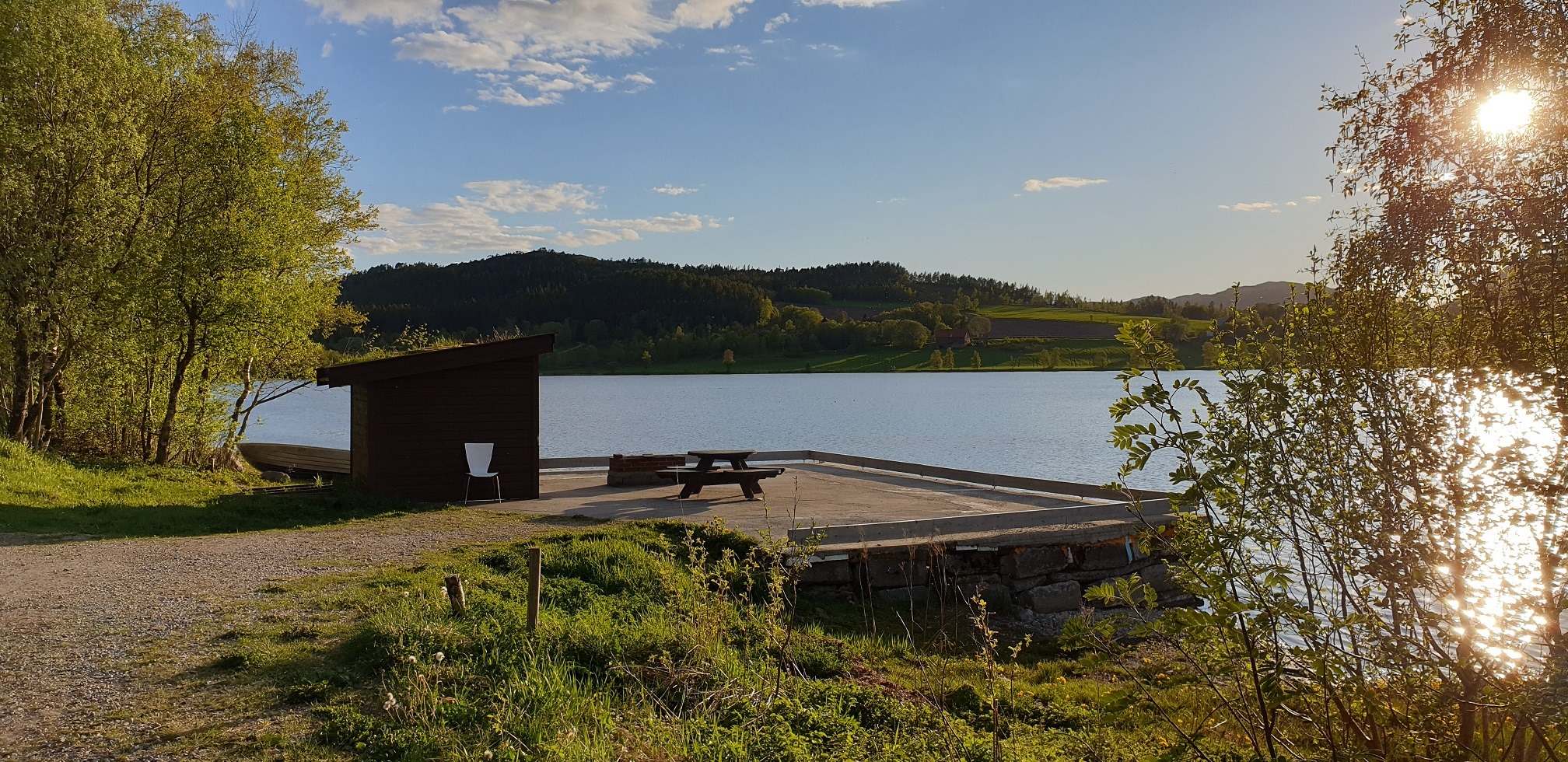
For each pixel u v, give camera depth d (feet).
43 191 61.16
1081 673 29.91
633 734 18.21
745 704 21.44
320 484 61.31
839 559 39.86
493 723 18.94
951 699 24.79
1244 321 14.10
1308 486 12.87
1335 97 13.93
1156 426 13.16
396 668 21.72
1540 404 11.07
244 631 25.22
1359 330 13.09
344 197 86.12
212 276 67.92
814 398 281.95
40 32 59.00
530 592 24.89
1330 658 12.28
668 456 59.82
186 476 64.13
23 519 42.96
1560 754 11.96
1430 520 12.08
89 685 21.27
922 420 194.08
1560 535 10.78
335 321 87.15
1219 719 18.21
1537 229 11.58
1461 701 11.48
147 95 67.00
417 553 36.29
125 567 33.81
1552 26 11.78
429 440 52.29
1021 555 41.63
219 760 17.47
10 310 60.18
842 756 19.08
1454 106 12.62
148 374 73.46
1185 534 13.28
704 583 29.09
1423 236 12.64
